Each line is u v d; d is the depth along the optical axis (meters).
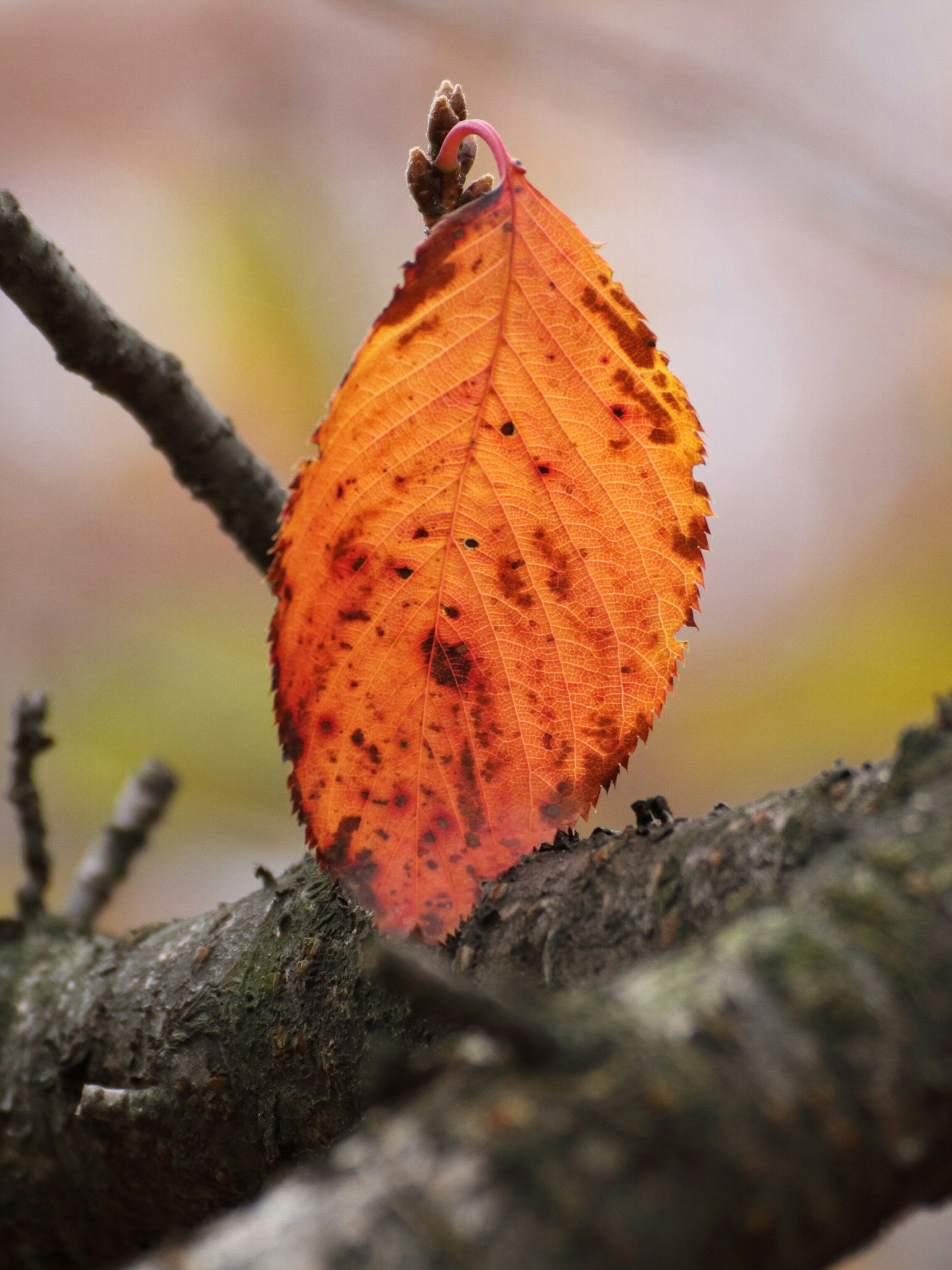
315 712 0.48
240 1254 0.42
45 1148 0.55
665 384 0.48
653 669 0.48
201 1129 0.52
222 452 0.58
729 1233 0.42
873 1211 0.43
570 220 0.48
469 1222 0.42
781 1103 0.43
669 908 0.47
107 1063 0.54
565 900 0.48
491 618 0.48
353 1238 0.42
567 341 0.48
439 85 1.30
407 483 0.48
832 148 1.18
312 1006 0.51
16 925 0.58
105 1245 0.56
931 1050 0.43
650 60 1.17
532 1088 0.43
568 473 0.48
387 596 0.48
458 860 0.48
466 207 0.48
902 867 0.44
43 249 0.54
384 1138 0.43
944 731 0.46
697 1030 0.43
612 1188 0.42
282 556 0.48
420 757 0.48
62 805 1.20
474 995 0.43
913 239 1.20
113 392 0.56
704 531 0.48
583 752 0.48
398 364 0.48
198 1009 0.52
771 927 0.44
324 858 0.48
